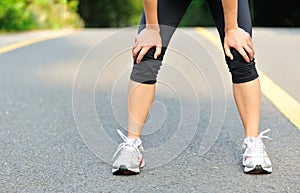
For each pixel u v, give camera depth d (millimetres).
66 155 4273
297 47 9227
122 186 3609
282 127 4973
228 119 5211
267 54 8617
